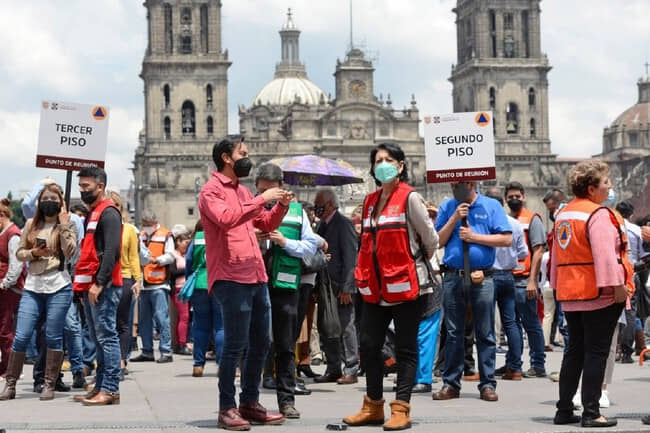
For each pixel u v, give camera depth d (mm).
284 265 17500
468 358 23422
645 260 27156
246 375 16578
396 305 15797
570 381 16109
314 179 30609
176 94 144625
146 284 29875
